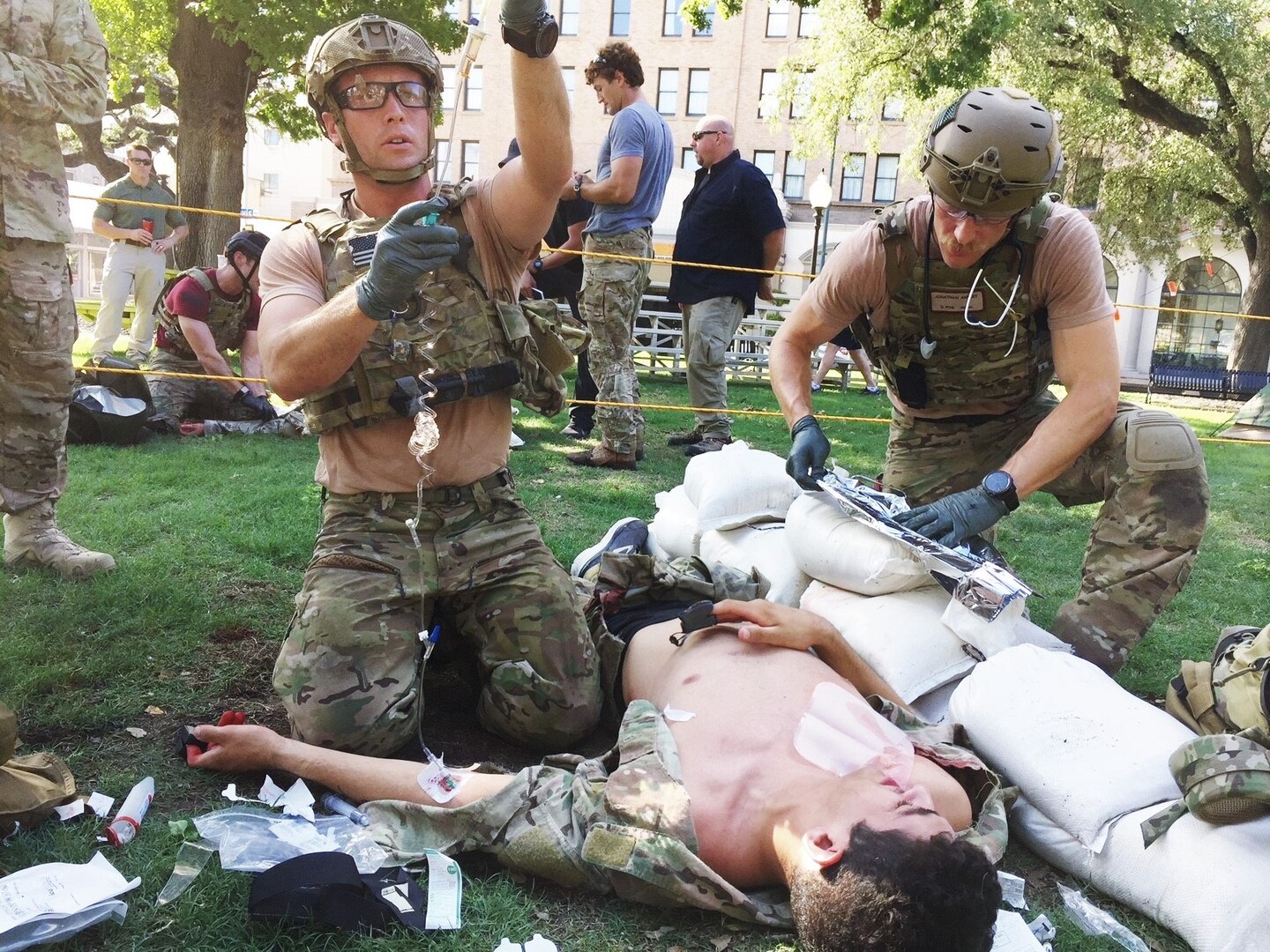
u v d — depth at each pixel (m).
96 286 26.03
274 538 4.08
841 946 1.65
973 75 14.56
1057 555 4.81
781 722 2.15
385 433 2.59
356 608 2.50
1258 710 2.16
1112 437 2.99
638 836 1.97
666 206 19.00
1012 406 3.28
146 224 9.33
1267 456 8.75
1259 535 5.51
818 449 3.11
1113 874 2.14
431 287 2.57
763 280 6.55
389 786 2.25
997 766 2.38
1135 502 2.94
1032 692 2.39
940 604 2.80
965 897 1.62
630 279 5.91
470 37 2.70
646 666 2.68
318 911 1.87
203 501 4.69
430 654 2.64
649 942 1.94
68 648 2.95
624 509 5.05
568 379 9.86
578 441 6.93
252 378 6.68
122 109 25.55
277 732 2.64
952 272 2.90
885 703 2.45
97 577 3.51
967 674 2.66
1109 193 22.02
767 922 1.96
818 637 2.50
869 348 3.28
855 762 2.00
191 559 3.82
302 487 5.03
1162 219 22.36
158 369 6.55
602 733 2.80
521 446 6.55
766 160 36.00
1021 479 2.80
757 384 12.39
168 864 2.02
